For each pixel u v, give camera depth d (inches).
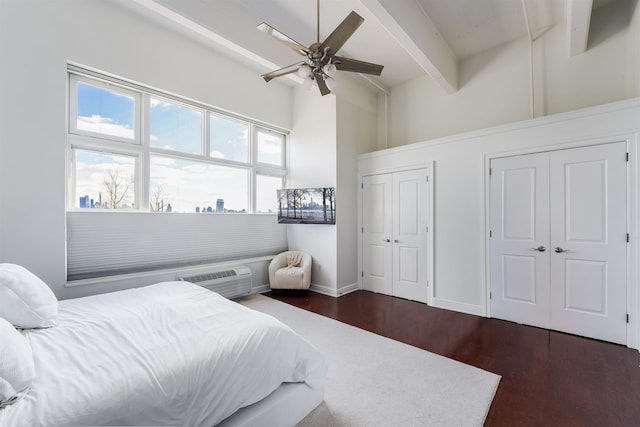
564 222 114.3
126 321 63.9
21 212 94.8
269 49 130.0
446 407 69.2
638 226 98.9
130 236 125.6
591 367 87.0
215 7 110.2
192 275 138.9
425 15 124.6
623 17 114.4
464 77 159.5
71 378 42.4
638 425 63.1
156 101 137.9
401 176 167.5
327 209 172.4
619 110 102.3
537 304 120.7
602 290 106.3
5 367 39.1
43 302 63.1
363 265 186.1
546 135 117.8
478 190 136.6
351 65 97.7
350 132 181.6
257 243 179.8
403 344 104.3
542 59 134.3
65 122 103.6
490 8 121.5
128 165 129.4
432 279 151.3
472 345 103.2
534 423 63.9
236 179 173.5
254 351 55.2
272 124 184.2
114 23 117.0
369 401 71.3
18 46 94.2
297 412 62.6
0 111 91.1
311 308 146.2
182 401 44.6
